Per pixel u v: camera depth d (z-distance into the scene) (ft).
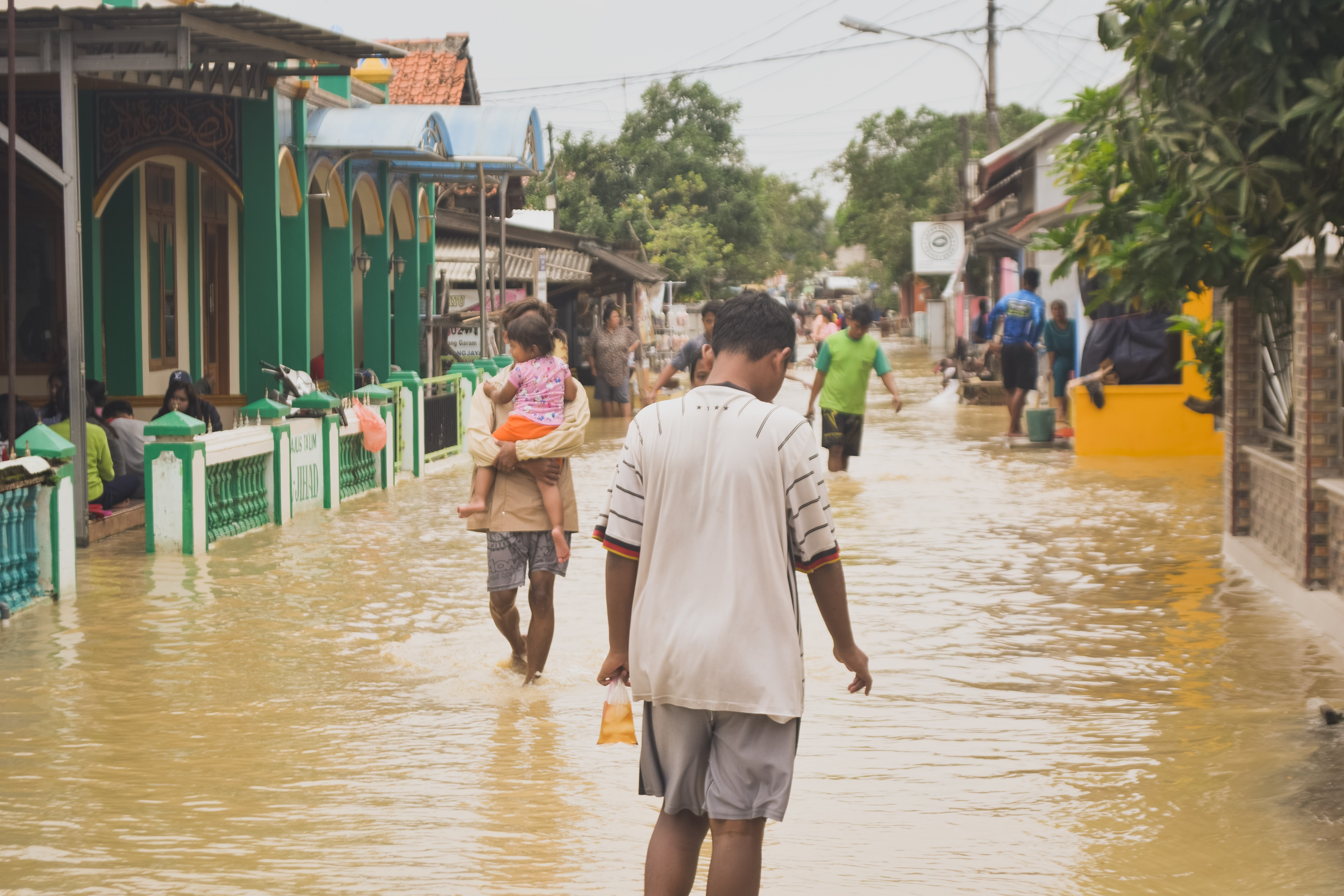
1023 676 24.38
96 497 39.96
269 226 49.62
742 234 201.67
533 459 23.59
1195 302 48.14
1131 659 25.55
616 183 195.21
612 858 15.71
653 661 12.64
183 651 26.20
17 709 22.13
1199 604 30.37
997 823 16.89
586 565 35.86
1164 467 57.21
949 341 180.34
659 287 160.45
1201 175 23.36
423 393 57.52
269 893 14.67
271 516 42.93
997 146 131.75
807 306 272.10
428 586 32.91
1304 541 29.07
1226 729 20.76
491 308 85.35
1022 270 114.93
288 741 20.47
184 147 49.52
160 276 55.98
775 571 12.63
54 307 51.39
